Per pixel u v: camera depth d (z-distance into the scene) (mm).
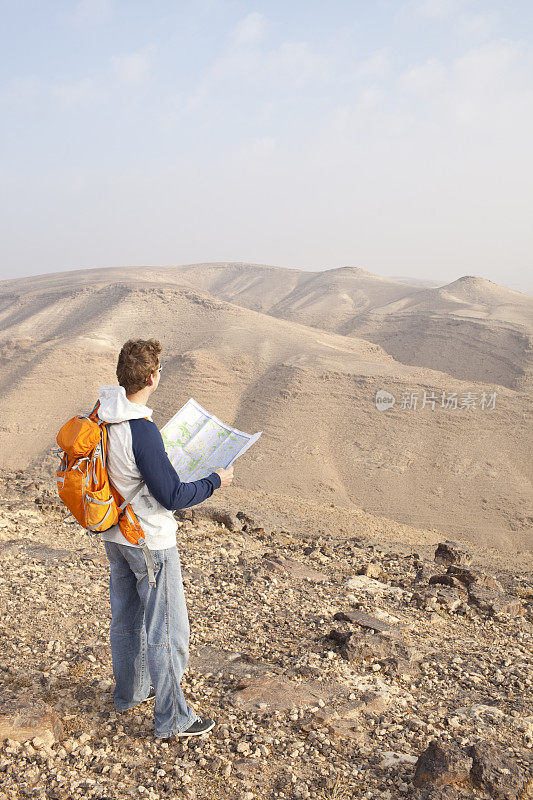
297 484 129875
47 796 2656
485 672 4930
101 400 2879
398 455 141500
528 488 129000
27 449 151125
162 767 2971
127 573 3176
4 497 11016
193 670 4266
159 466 2787
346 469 138500
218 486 2961
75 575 6359
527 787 2855
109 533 2980
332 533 19766
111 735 3211
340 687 4184
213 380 181250
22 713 3154
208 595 6410
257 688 3930
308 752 3262
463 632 6242
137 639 3344
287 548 10766
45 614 5062
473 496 126875
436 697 4320
